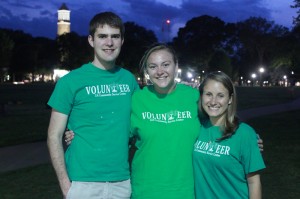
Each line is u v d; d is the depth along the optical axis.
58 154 3.60
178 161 3.66
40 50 98.31
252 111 23.25
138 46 68.06
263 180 7.46
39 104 27.70
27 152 10.38
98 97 3.65
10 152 10.39
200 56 93.44
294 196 6.52
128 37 68.69
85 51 76.94
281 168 8.34
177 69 3.88
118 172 3.70
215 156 3.56
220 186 3.59
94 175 3.63
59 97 3.61
